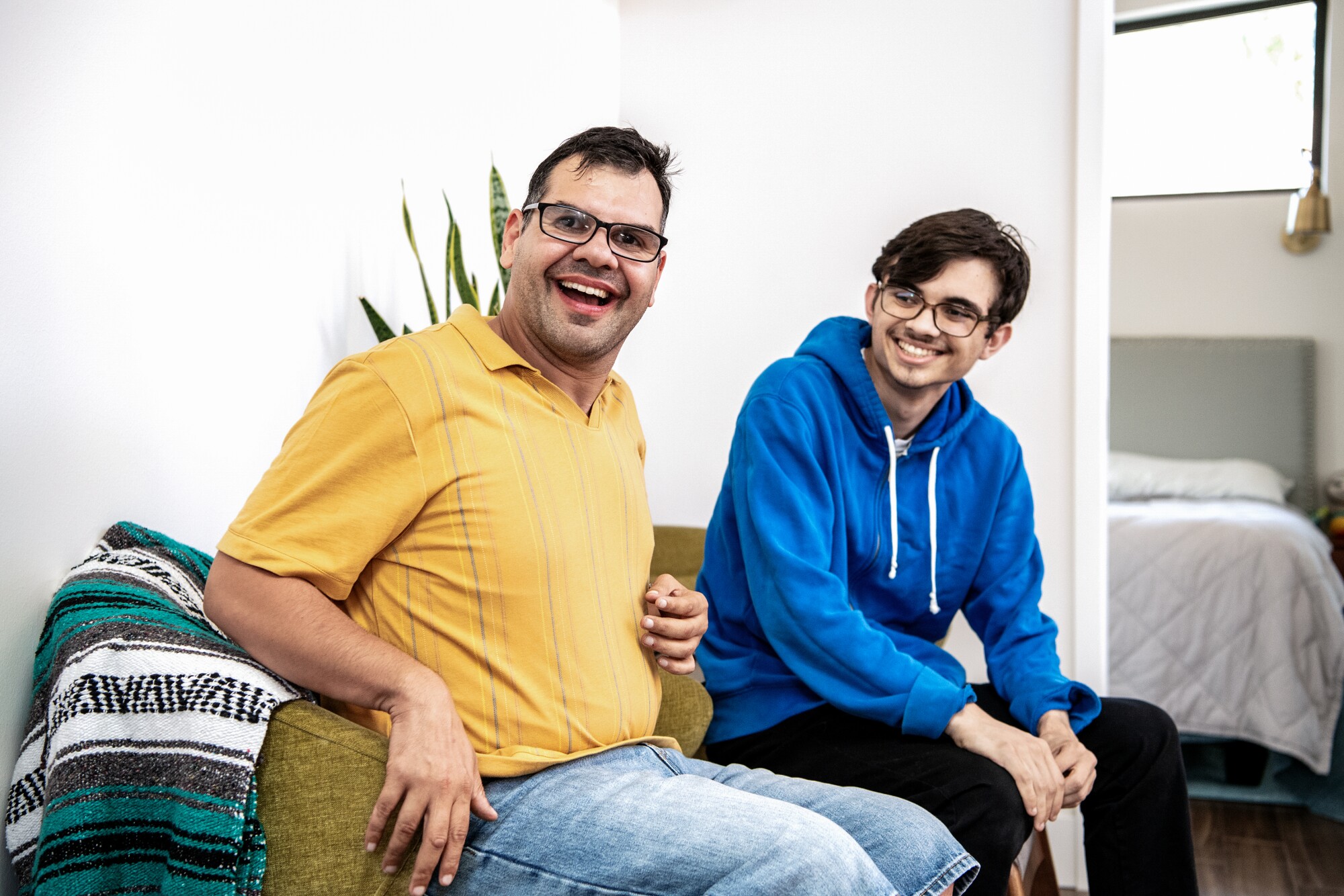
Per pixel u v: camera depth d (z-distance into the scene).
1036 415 2.57
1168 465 2.89
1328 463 2.78
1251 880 2.36
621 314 1.26
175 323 1.57
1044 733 1.59
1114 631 2.93
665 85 2.96
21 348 1.32
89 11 1.41
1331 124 2.75
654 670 1.37
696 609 1.34
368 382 1.11
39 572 1.34
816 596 1.54
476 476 1.13
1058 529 2.55
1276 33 2.78
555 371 1.28
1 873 1.22
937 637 1.86
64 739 1.01
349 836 1.04
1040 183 2.58
